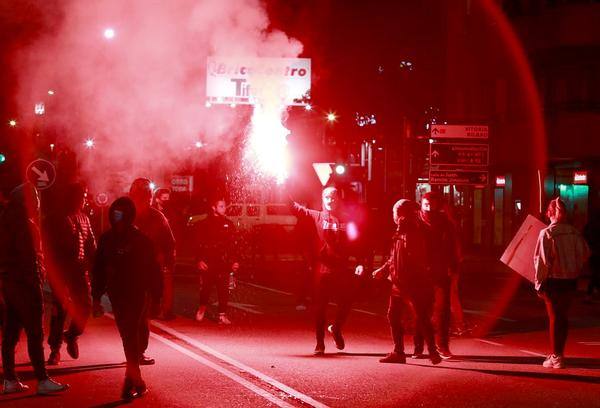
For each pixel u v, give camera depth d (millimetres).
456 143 36750
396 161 44625
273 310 22938
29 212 11953
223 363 14547
